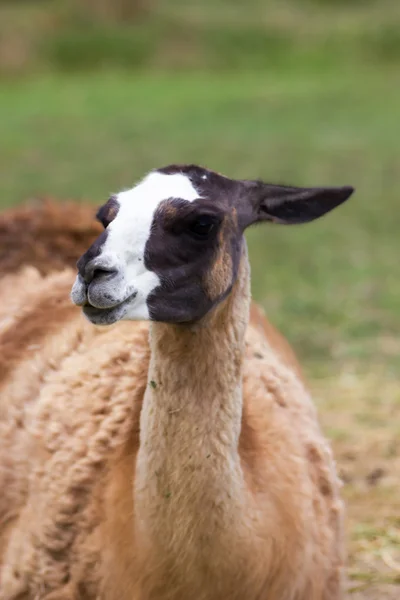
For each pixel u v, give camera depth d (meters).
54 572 13.77
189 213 12.29
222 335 12.55
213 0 122.31
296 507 13.18
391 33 110.00
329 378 29.14
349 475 23.25
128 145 67.06
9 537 14.57
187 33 110.75
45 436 14.57
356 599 18.33
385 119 74.06
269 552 12.73
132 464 13.28
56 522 13.78
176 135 70.00
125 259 12.07
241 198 13.38
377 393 27.95
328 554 14.05
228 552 12.44
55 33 109.94
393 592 18.55
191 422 12.34
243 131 71.06
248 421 13.60
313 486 14.20
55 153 64.94
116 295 11.84
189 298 12.33
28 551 14.03
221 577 12.55
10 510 14.73
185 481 12.30
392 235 45.31
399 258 41.34
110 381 14.53
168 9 116.50
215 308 12.48
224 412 12.44
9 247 18.84
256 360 15.13
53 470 14.14
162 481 12.38
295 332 32.59
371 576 19.03
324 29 112.31
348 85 91.56
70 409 14.57
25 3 118.50
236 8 120.19
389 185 54.69
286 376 15.50
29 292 17.67
